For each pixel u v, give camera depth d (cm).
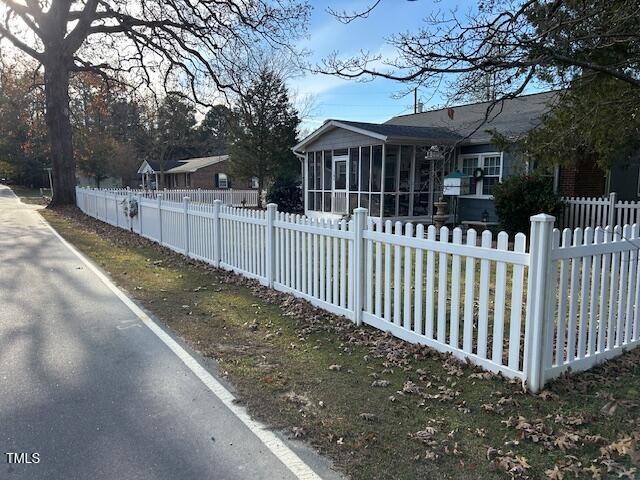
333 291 588
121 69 2512
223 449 298
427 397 366
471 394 370
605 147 681
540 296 359
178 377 407
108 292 709
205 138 6053
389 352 459
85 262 959
